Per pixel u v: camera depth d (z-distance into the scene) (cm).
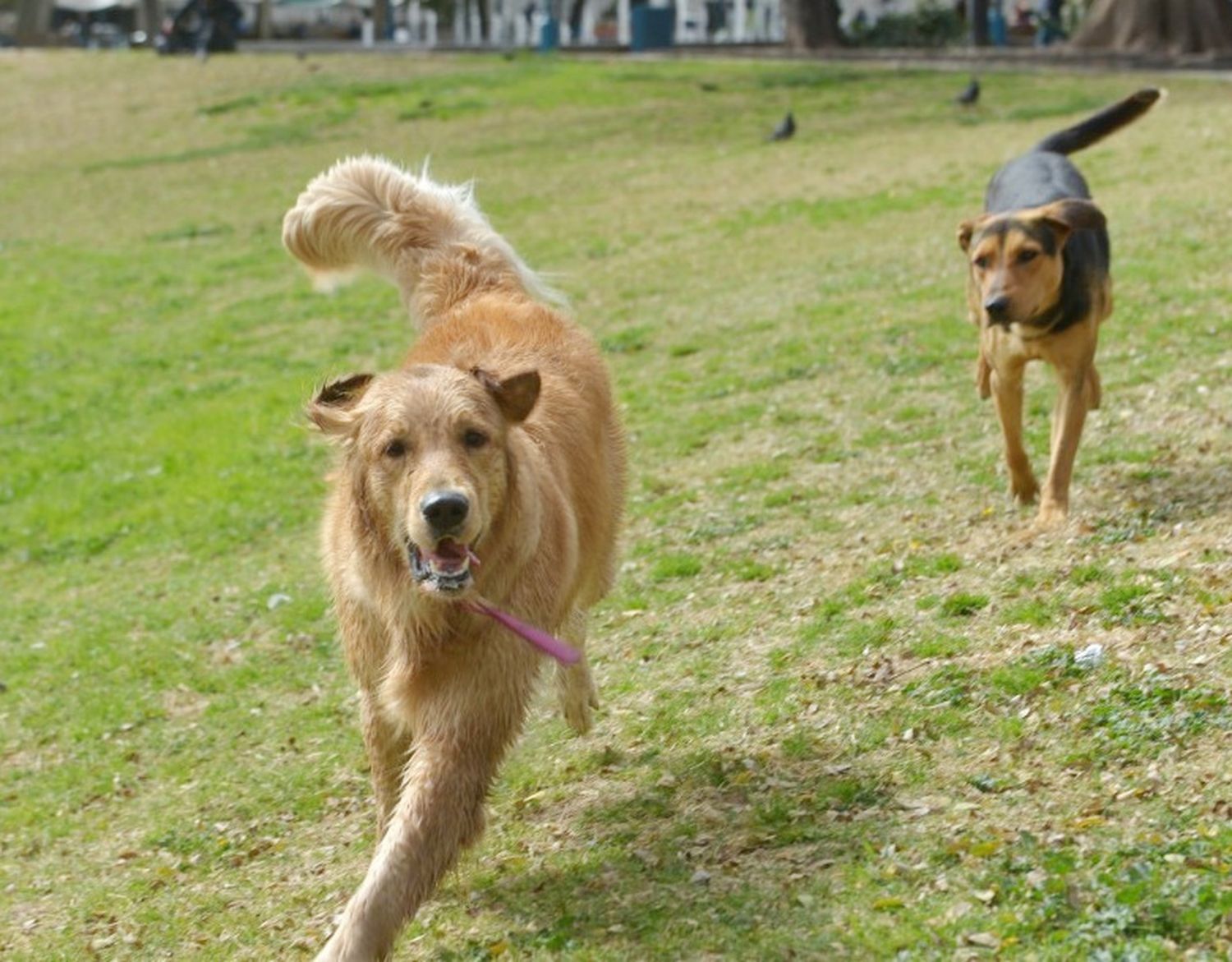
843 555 915
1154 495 898
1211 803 553
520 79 3747
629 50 4634
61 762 891
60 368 1881
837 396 1270
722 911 551
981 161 2322
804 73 3569
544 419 641
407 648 568
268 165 3098
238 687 945
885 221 1991
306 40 6931
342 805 746
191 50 4834
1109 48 3691
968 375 1259
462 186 817
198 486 1438
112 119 3775
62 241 2605
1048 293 863
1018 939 498
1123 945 485
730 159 2664
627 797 670
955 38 4353
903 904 529
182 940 636
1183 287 1362
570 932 561
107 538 1362
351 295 2091
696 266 1909
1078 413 892
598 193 2489
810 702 709
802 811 614
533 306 734
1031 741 627
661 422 1289
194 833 748
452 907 606
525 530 573
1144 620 706
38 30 6881
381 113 3494
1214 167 1917
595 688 741
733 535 996
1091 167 2047
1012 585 784
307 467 1445
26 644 1105
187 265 2358
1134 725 616
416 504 523
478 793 567
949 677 695
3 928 691
